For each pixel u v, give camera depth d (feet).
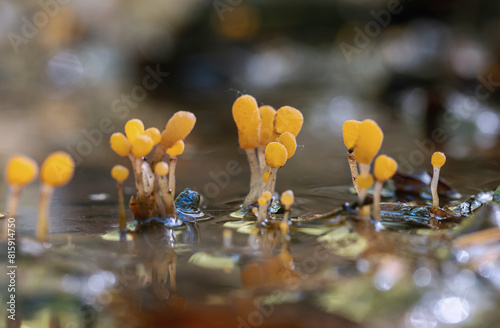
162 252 1.02
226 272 0.98
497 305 0.92
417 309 0.91
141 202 1.09
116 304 0.93
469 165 1.51
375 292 0.93
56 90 3.53
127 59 4.39
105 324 0.91
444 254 0.98
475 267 0.96
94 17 4.19
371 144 1.01
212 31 4.84
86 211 1.20
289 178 1.43
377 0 4.77
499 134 2.02
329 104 3.02
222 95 3.65
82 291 0.94
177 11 4.77
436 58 3.33
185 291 0.95
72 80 3.82
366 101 3.12
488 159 1.57
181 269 0.99
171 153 1.09
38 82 3.66
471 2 3.77
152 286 0.96
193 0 4.84
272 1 5.25
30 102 3.09
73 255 1.00
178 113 1.07
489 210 1.04
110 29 4.35
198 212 1.16
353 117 2.59
